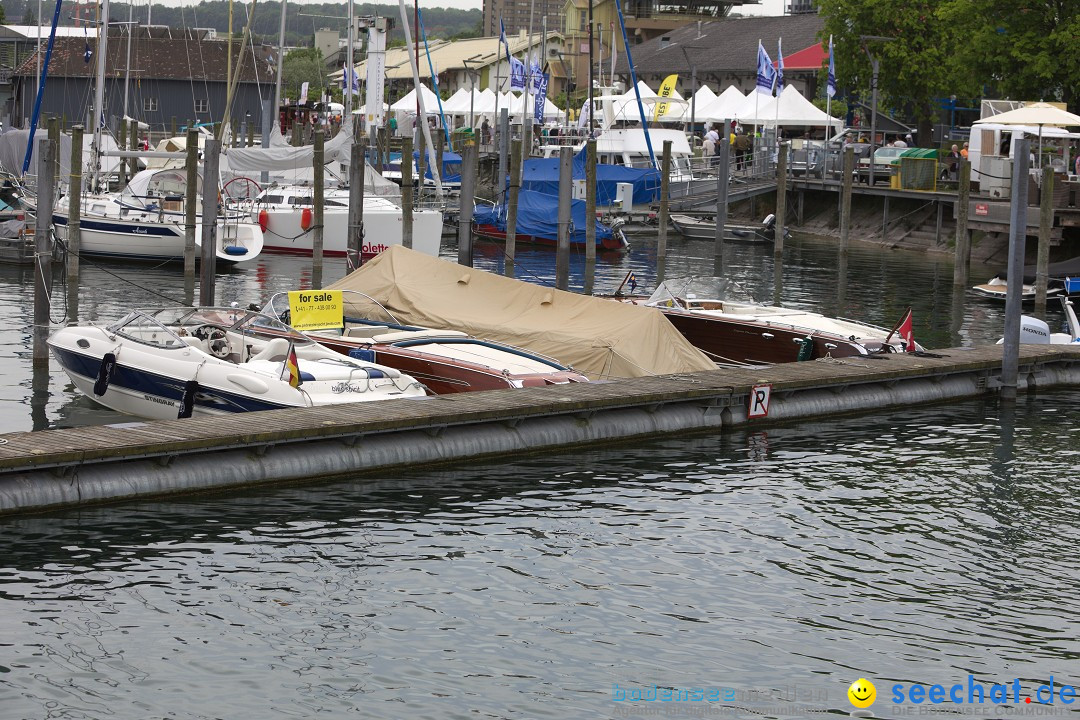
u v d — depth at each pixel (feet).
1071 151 191.01
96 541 61.31
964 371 99.96
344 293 102.99
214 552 60.64
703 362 95.96
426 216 166.40
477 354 90.33
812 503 70.85
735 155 244.83
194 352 80.23
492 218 204.54
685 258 194.90
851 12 246.68
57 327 97.14
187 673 48.44
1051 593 58.65
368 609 54.85
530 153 253.24
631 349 92.89
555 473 75.10
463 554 61.62
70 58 381.81
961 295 148.36
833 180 221.46
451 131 318.86
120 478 66.59
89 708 45.52
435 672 49.34
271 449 71.31
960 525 67.72
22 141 192.34
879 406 94.79
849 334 105.40
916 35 244.63
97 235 154.10
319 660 49.96
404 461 74.59
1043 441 86.17
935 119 256.73
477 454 77.00
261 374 79.66
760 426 88.28
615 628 53.78
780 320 109.50
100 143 182.80
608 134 238.89
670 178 226.99
